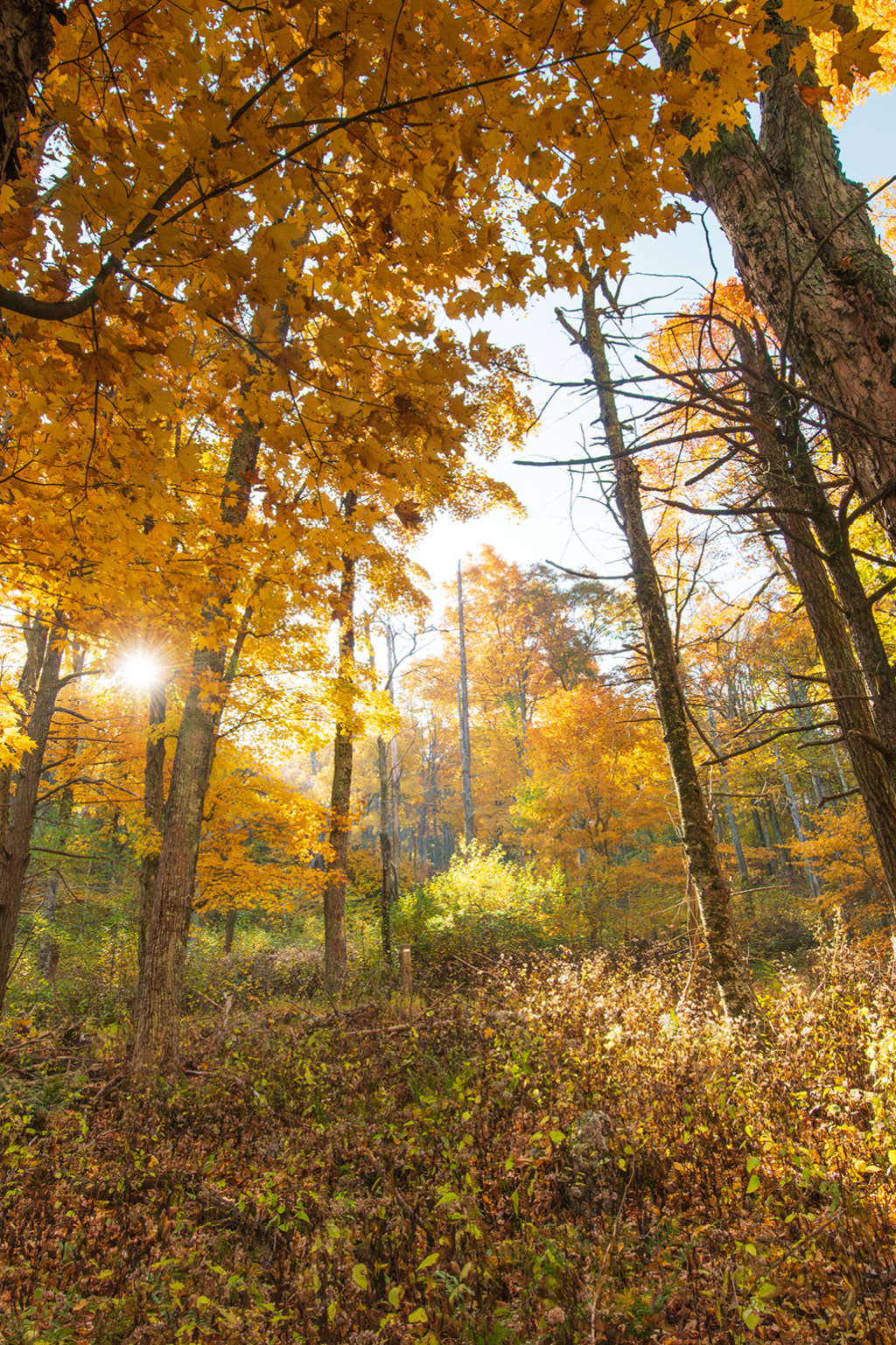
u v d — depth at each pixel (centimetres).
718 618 910
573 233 150
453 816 2869
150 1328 231
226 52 139
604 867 1513
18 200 130
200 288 159
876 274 208
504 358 203
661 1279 259
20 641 781
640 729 1089
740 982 560
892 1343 212
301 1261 291
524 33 124
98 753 1052
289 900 1119
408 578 981
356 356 158
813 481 239
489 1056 494
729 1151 352
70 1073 599
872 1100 366
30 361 161
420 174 140
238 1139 442
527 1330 227
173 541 301
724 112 132
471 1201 303
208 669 655
